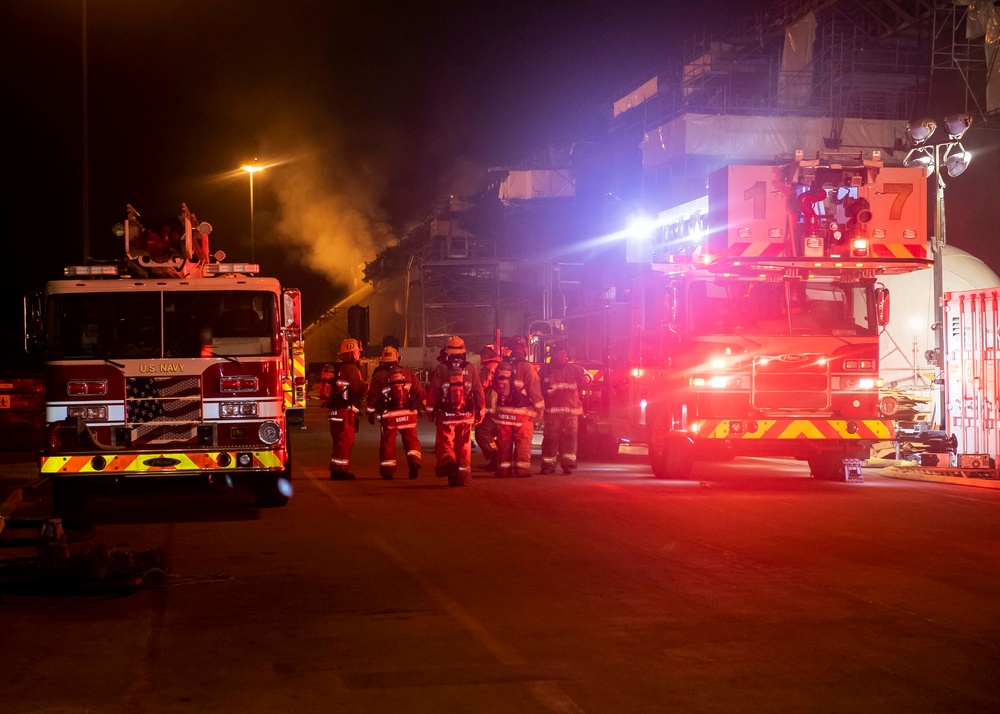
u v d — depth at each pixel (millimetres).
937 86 32938
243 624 6371
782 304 13875
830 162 13273
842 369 13828
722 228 13312
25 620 6516
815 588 7332
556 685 5070
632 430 16438
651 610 6676
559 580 7656
